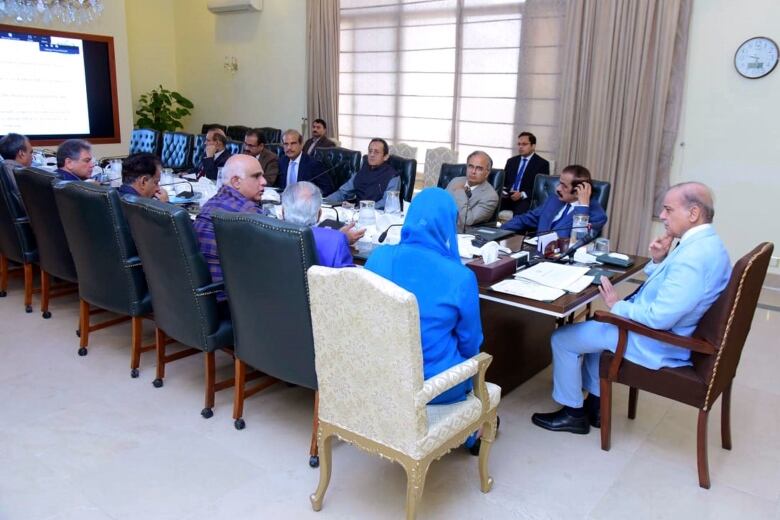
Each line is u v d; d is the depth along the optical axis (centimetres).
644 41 485
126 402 266
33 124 735
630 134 505
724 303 200
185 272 237
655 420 263
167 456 226
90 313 372
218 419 254
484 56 604
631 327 215
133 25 848
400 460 170
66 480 210
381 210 373
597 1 507
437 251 184
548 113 570
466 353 195
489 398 195
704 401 209
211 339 246
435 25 634
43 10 707
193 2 861
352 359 171
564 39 541
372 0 679
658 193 504
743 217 470
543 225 336
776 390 293
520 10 570
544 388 292
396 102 686
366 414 174
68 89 753
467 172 380
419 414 164
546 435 248
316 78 733
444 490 209
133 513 194
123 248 271
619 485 216
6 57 700
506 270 242
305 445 236
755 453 239
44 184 303
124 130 809
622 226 521
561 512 200
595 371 252
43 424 246
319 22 716
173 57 906
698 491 213
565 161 548
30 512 193
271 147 563
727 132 467
